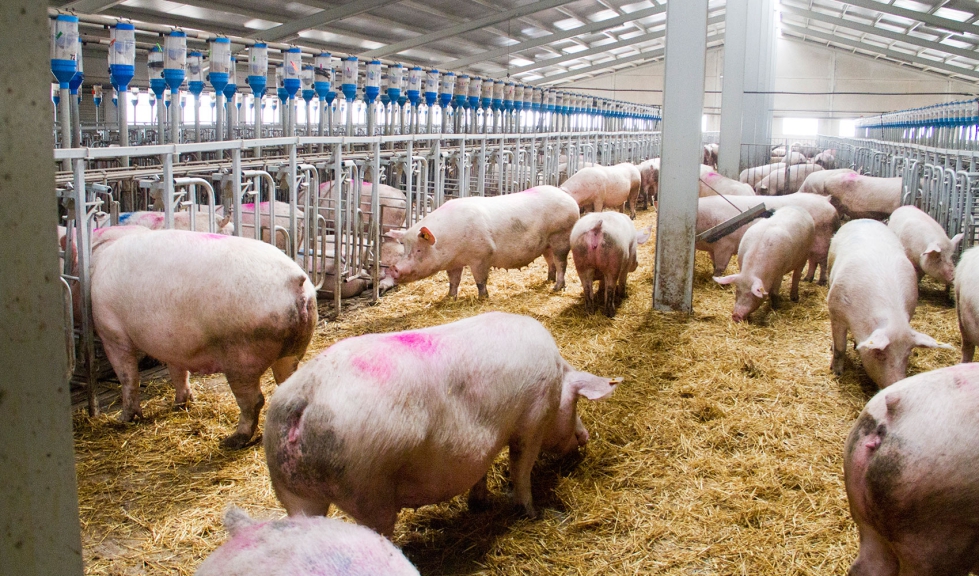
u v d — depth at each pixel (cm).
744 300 641
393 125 823
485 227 684
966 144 1241
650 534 318
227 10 1227
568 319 648
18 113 124
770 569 296
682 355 555
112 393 455
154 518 319
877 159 1620
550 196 737
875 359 452
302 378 244
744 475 372
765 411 454
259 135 645
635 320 652
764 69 1947
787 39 3425
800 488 360
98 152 407
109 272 376
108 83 1388
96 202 441
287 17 1317
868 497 224
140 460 368
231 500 335
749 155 1733
